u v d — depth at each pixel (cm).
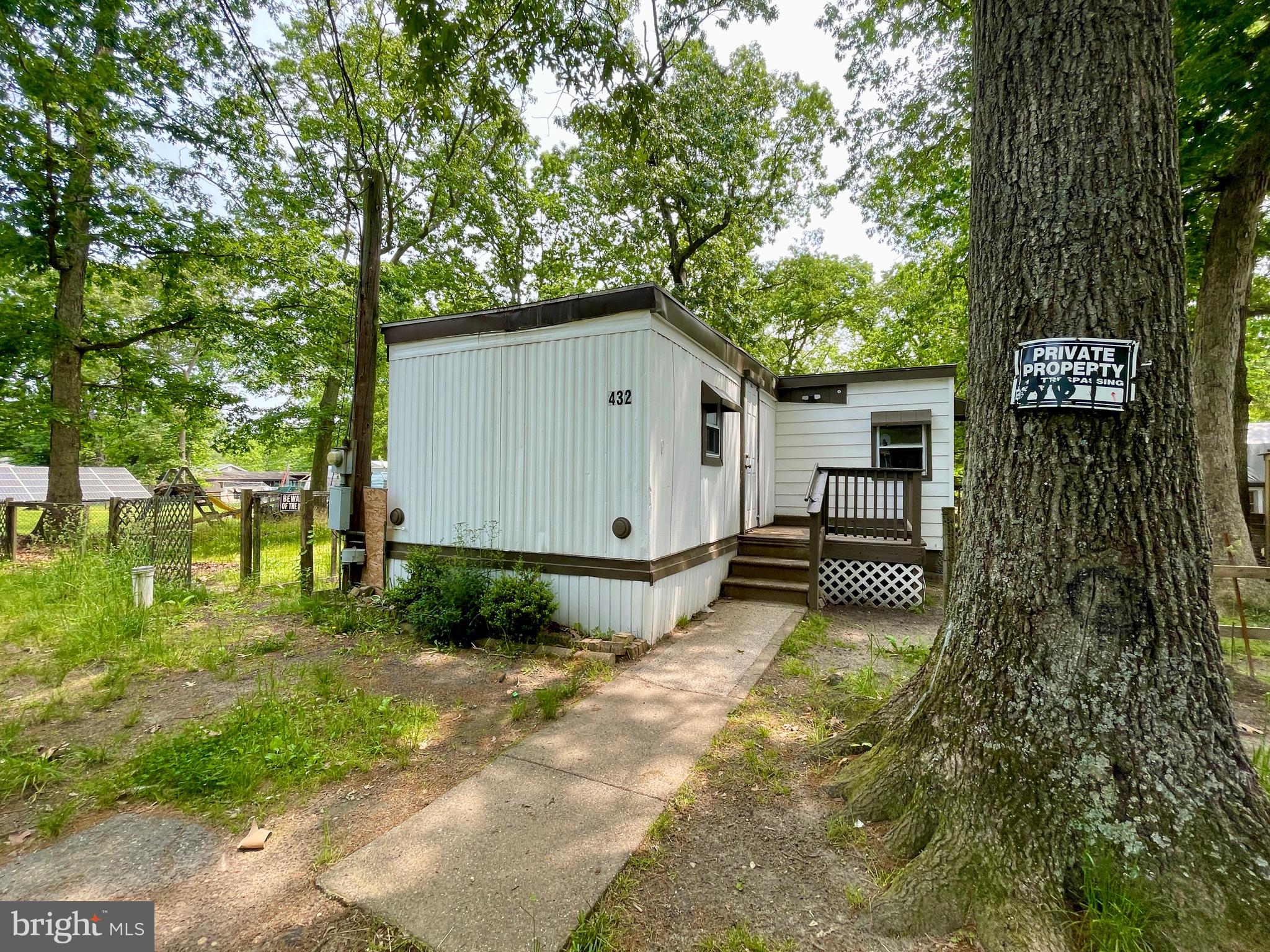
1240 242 634
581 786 251
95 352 1114
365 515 631
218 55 791
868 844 205
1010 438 206
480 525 555
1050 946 152
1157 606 181
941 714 217
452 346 575
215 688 366
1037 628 194
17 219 930
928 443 842
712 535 636
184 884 186
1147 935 153
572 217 1486
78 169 930
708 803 237
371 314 639
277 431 1432
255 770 255
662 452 498
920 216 1098
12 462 1830
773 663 433
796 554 695
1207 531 188
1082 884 166
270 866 196
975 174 231
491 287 1532
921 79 800
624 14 517
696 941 163
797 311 1939
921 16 730
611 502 489
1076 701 184
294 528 1265
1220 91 582
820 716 325
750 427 807
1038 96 201
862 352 2117
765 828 219
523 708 332
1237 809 170
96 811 229
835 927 168
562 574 511
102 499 1531
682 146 980
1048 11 199
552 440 518
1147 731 177
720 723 320
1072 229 192
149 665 404
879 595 642
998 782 189
